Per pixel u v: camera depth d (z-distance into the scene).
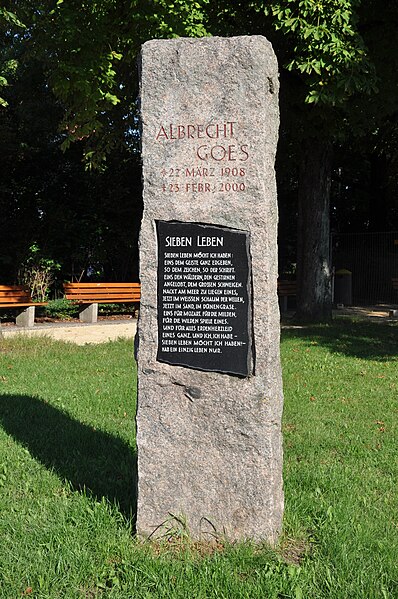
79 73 12.59
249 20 13.34
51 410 6.99
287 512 4.29
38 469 5.13
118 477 5.02
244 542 3.84
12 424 6.40
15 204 18.98
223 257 3.91
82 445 5.79
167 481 3.99
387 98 13.84
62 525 4.06
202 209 3.93
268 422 3.88
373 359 10.49
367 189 26.69
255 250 3.88
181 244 3.96
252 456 3.89
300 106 14.08
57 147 18.83
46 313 15.90
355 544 3.84
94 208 19.34
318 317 15.84
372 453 5.77
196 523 3.97
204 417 3.95
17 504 4.46
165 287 3.99
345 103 12.95
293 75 13.87
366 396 8.01
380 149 21.97
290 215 23.91
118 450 5.67
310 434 6.29
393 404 7.57
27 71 17.95
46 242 18.03
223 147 3.89
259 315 3.89
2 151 17.88
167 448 3.99
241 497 3.91
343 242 23.73
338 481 4.96
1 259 17.53
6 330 13.57
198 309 3.96
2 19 11.58
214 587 3.38
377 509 4.46
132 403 7.40
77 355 10.59
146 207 4.00
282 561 3.66
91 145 17.14
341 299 22.23
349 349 11.41
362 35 13.68
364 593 3.33
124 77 14.90
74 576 3.51
